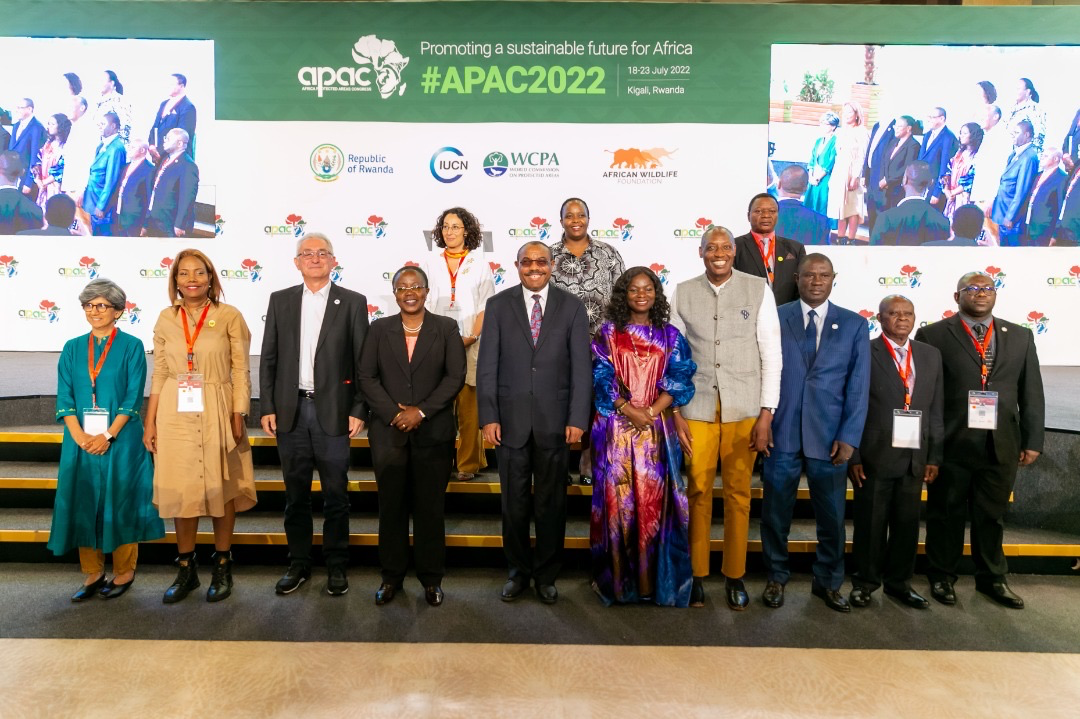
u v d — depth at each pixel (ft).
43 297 14.43
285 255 14.39
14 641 8.00
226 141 14.21
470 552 10.28
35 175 14.24
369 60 14.10
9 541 10.19
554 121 14.15
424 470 8.87
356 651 7.84
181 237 14.35
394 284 8.82
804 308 9.12
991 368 9.29
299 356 9.06
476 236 11.92
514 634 8.27
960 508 9.33
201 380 8.85
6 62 14.12
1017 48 13.78
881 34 13.88
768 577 9.29
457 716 6.68
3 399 12.21
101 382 8.91
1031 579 10.06
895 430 8.81
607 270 11.07
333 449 9.06
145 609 8.84
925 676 7.46
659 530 8.98
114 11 14.06
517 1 13.93
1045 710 6.86
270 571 10.07
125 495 8.96
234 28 14.08
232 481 9.18
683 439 9.05
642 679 7.35
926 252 14.17
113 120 14.20
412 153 14.23
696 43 13.98
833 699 7.03
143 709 6.73
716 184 14.19
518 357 8.92
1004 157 13.97
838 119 14.05
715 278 9.20
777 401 8.88
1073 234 13.97
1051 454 10.96
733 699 7.01
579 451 12.39
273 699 6.91
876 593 9.59
